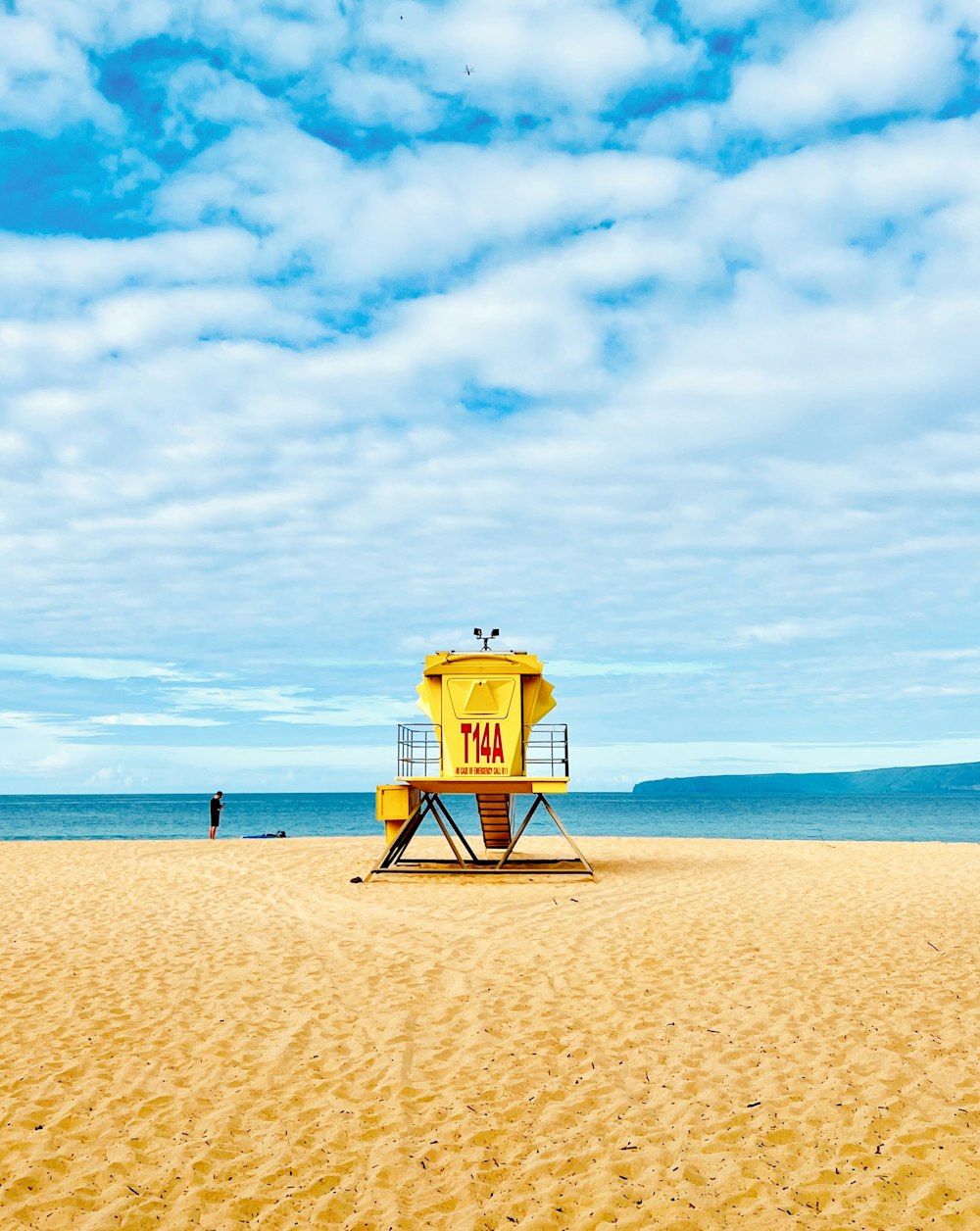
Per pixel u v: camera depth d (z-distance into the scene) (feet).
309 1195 14.62
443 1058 20.63
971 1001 24.50
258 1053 21.11
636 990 26.03
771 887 47.91
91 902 45.68
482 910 40.83
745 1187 14.58
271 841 87.56
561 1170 15.35
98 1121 17.38
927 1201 13.89
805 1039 21.43
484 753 53.16
